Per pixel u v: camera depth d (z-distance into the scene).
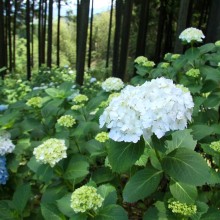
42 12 17.09
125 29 9.93
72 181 1.95
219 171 1.90
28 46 14.29
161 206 1.67
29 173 2.45
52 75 9.35
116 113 1.50
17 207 1.89
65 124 2.43
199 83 2.83
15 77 12.05
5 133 2.32
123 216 1.53
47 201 1.90
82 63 7.52
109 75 11.89
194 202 1.59
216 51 3.36
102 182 2.14
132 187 1.60
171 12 14.30
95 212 1.58
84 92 5.79
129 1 9.81
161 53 16.72
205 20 14.13
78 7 12.80
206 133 2.08
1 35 13.31
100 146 2.20
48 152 1.77
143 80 3.44
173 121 1.46
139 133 1.44
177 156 1.57
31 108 3.04
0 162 2.13
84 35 7.43
